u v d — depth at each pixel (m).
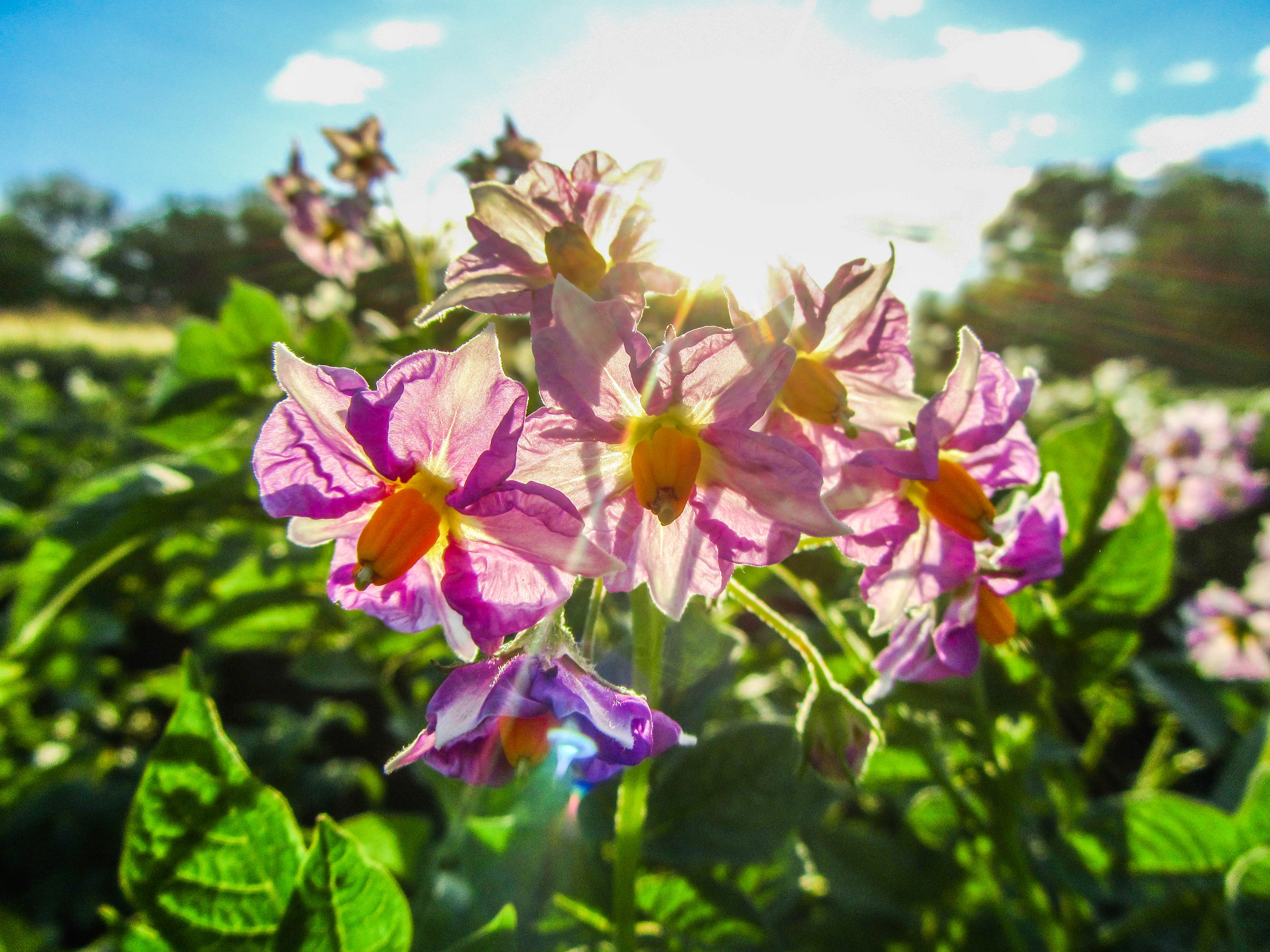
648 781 0.12
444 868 0.14
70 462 0.50
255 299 0.20
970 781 0.16
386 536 0.08
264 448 0.08
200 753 0.09
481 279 0.10
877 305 0.09
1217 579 0.43
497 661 0.09
